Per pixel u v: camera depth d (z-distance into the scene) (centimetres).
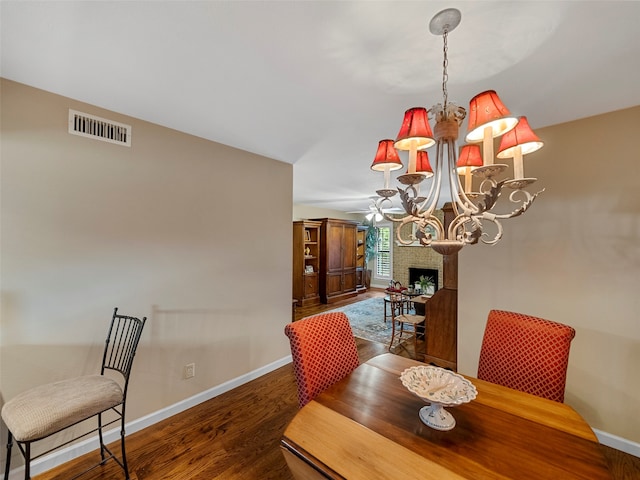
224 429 211
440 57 136
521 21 113
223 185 261
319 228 650
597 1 103
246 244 281
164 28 119
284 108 191
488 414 119
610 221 190
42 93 169
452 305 305
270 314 305
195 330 242
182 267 233
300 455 99
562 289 207
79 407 144
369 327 470
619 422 188
